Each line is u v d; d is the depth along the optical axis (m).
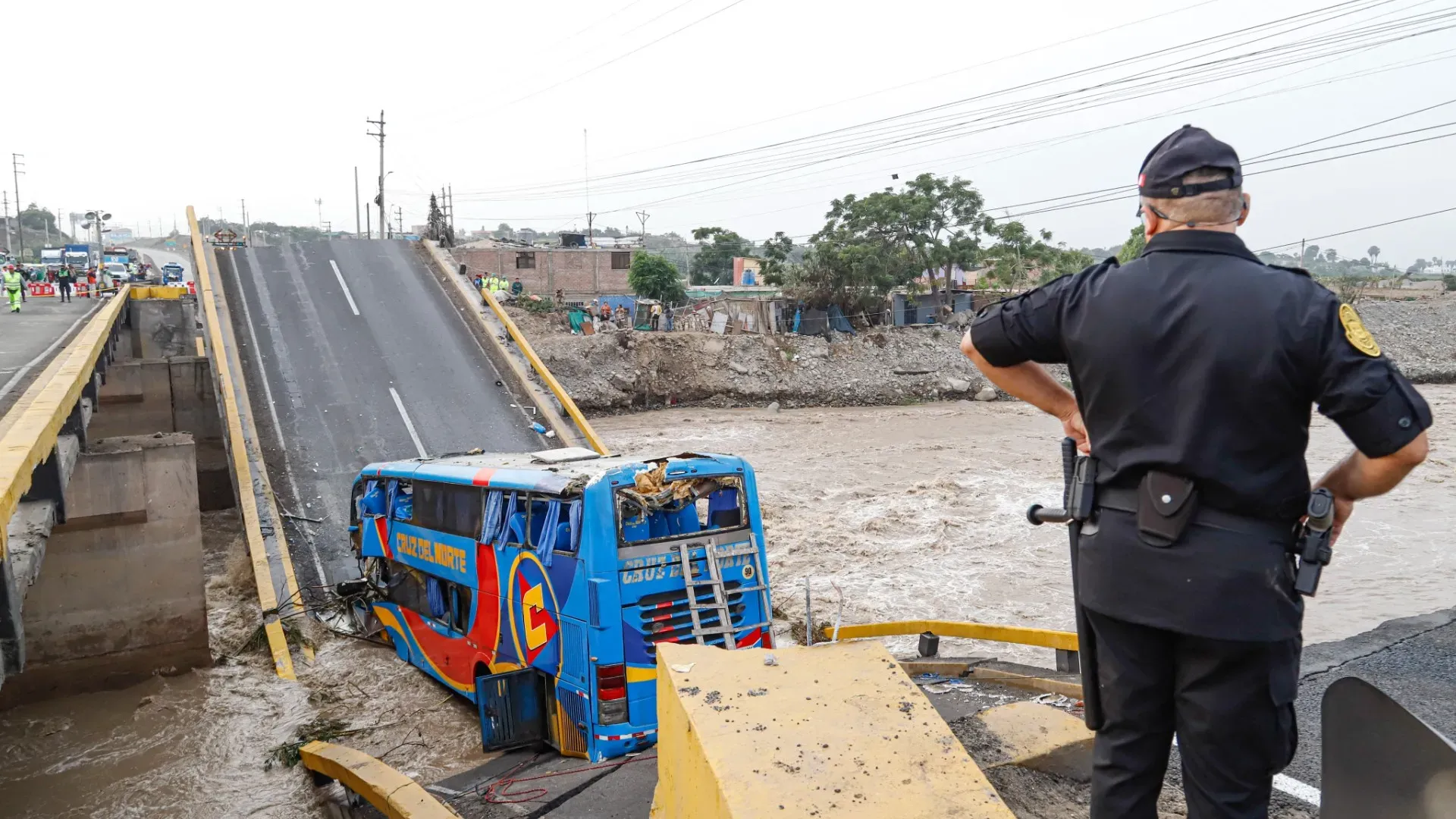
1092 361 2.66
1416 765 2.68
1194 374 2.45
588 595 10.50
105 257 86.94
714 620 11.05
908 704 3.61
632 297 65.00
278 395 25.89
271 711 14.29
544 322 53.38
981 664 9.69
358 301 32.31
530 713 11.52
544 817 8.30
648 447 39.09
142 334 31.61
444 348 29.80
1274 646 2.44
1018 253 63.25
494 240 80.62
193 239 33.03
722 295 70.31
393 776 9.34
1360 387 2.26
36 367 22.27
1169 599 2.47
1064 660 9.40
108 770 12.48
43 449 9.16
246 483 21.20
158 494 15.61
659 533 11.33
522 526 11.97
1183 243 2.63
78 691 15.14
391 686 14.93
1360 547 22.14
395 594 15.72
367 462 23.42
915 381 54.34
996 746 5.59
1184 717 2.57
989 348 3.02
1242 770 2.49
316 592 18.69
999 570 21.56
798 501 28.53
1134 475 2.59
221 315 28.94
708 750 3.28
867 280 58.06
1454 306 68.50
